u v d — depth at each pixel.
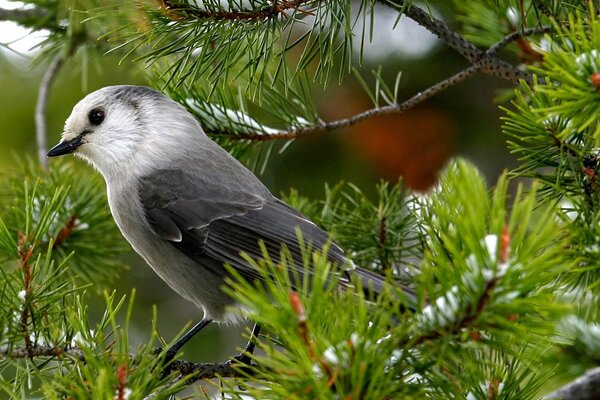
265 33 7.10
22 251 6.57
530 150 7.12
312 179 12.87
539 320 4.96
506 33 9.27
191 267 9.18
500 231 4.71
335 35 6.99
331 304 4.97
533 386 6.10
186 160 9.47
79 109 9.79
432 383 5.72
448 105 12.80
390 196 9.02
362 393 4.81
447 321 5.00
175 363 7.46
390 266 8.84
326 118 12.76
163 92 9.44
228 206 9.15
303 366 4.80
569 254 6.37
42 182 9.09
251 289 4.82
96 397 5.23
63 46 9.86
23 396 6.25
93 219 9.12
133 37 7.51
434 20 8.52
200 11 7.11
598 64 5.84
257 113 11.82
